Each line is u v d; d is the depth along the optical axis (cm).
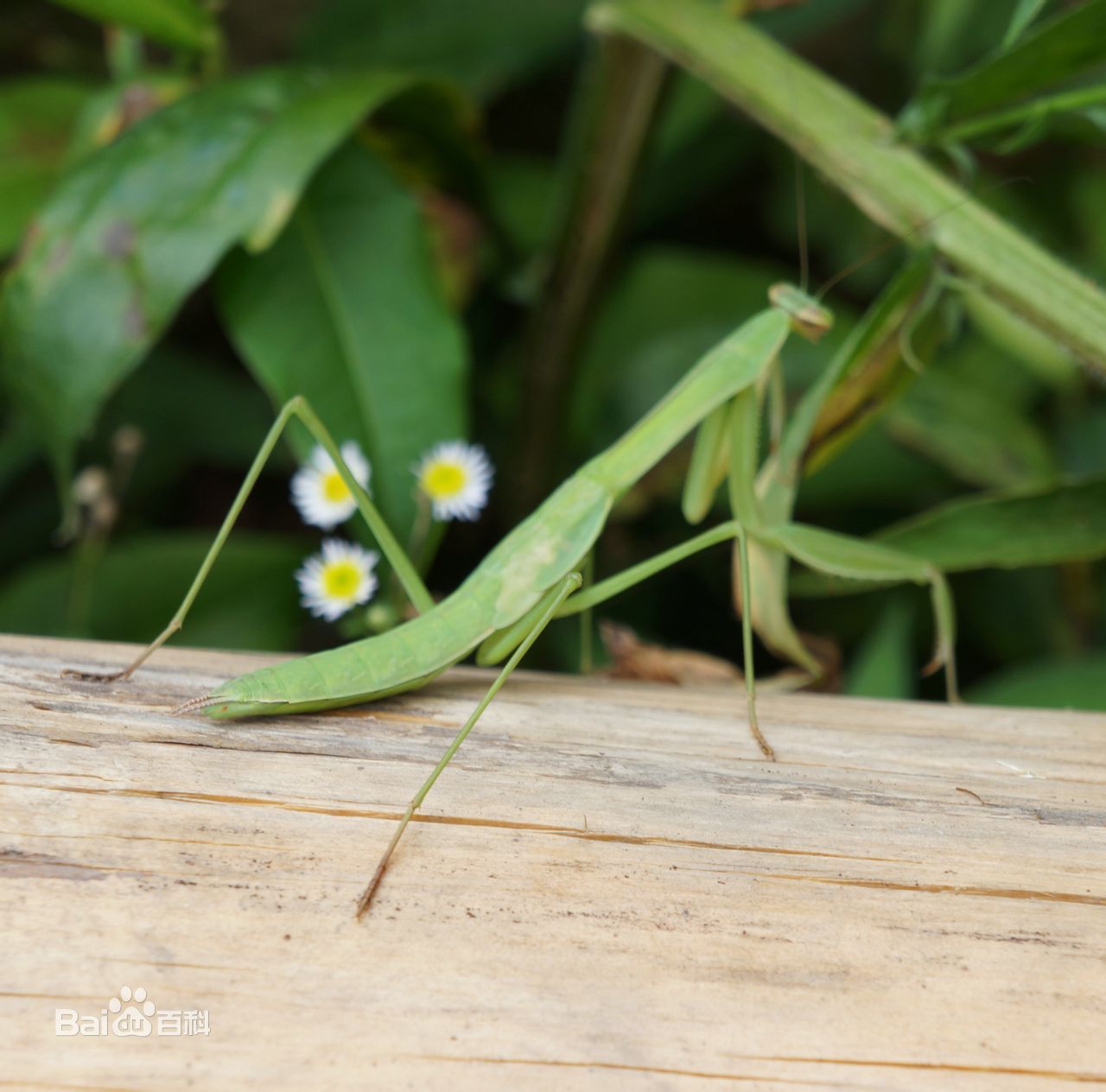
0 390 98
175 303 91
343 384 92
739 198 108
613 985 80
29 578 96
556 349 98
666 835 82
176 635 96
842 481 99
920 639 101
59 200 91
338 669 84
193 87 95
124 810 81
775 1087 79
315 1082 76
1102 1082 80
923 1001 80
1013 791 83
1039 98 90
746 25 92
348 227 93
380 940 80
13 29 104
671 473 98
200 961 80
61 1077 75
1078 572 99
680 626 102
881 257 104
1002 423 98
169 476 102
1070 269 88
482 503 91
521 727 84
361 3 100
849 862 82
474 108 95
